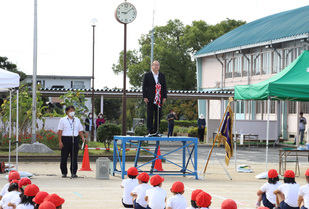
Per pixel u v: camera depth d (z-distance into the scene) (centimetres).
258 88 1680
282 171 1847
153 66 1523
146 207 864
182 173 1628
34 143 2131
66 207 1005
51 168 1775
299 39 3628
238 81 4384
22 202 690
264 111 4022
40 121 2844
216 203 1097
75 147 1502
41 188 1269
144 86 1529
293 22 3891
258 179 1598
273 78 1733
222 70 4616
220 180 1554
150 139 1522
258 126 3478
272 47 3866
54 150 2278
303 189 866
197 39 5834
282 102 3791
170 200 763
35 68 2211
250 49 4216
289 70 1717
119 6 2175
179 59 5831
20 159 1989
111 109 7056
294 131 3675
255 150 3030
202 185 1414
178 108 5519
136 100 6475
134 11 2192
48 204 547
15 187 807
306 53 1795
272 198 949
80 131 1526
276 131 3506
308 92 1606
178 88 5866
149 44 5997
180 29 6216
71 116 1505
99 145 2639
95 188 1287
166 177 1596
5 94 3375
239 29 4906
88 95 3494
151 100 1523
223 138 1619
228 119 1611
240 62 4381
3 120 2534
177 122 5125
